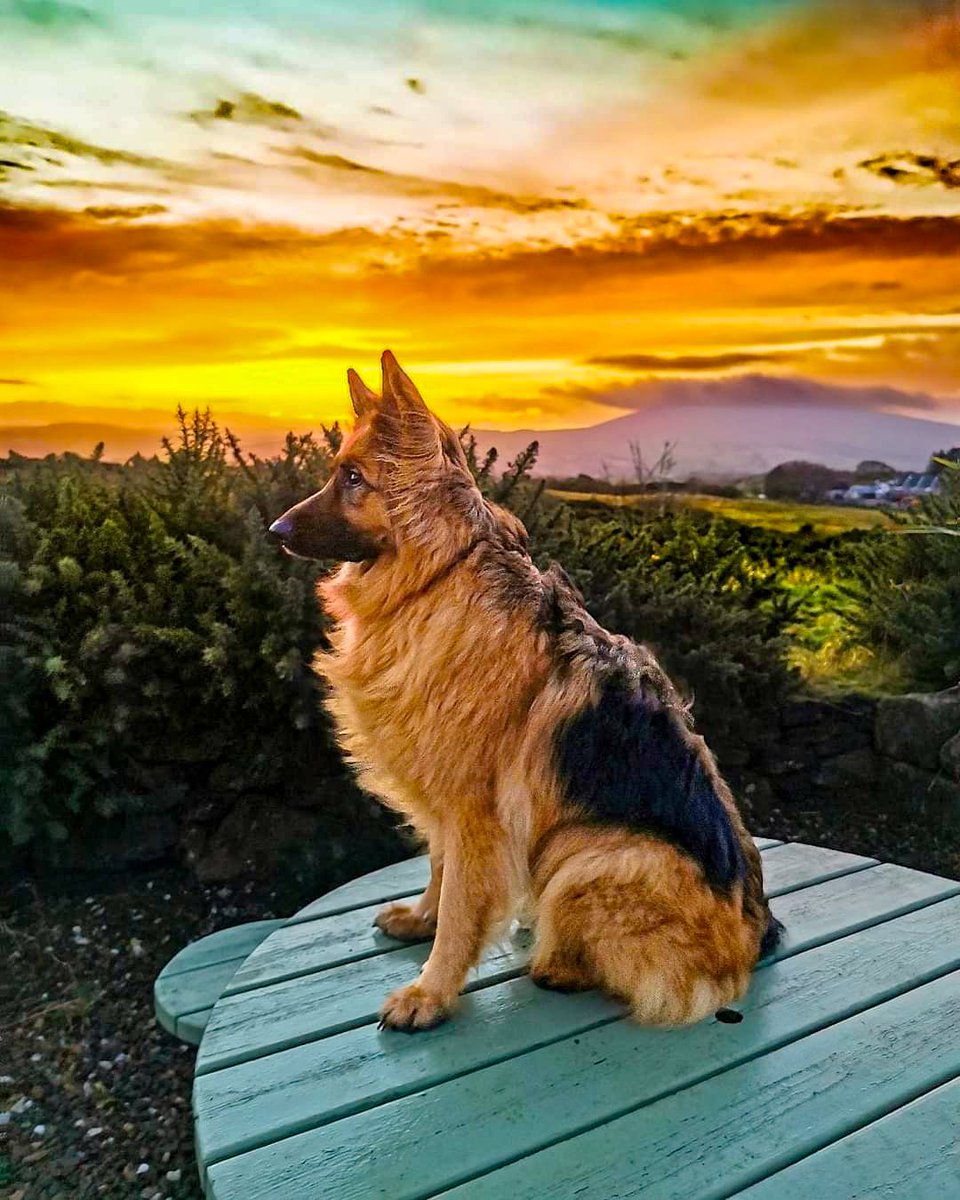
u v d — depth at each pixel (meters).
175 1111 2.80
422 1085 1.96
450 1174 1.70
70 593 3.97
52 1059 3.01
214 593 4.08
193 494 4.35
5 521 4.02
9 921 3.70
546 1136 1.79
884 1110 1.86
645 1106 1.88
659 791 2.24
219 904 3.85
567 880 2.22
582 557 4.64
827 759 4.86
